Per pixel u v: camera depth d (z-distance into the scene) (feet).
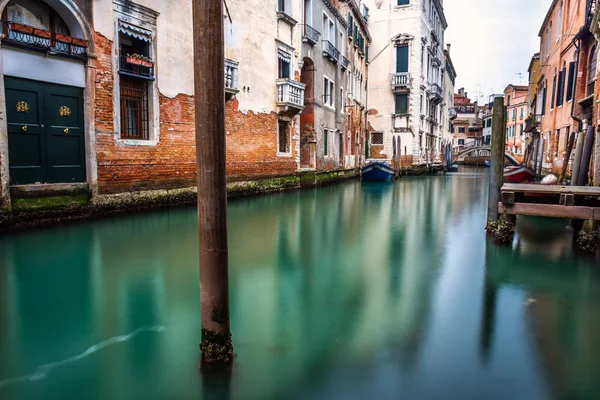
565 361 12.84
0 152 26.20
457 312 16.55
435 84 134.62
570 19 60.75
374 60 117.80
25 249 24.27
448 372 12.17
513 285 19.79
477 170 160.86
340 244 28.30
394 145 107.96
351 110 94.27
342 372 12.09
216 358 12.28
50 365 12.39
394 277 20.97
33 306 16.69
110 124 33.12
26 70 27.66
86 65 31.12
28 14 28.35
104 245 25.82
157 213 36.04
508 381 11.75
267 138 55.42
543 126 83.30
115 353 13.05
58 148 30.04
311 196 57.93
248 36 50.21
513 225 28.04
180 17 39.50
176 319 15.60
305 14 65.82
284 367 12.27
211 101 10.73
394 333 14.57
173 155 39.19
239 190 50.11
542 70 85.35
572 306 17.25
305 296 18.15
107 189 33.17
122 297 17.78
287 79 56.75
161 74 37.60
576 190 25.34
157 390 11.19
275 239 29.66
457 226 35.76
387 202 53.62
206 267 11.80
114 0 32.89
